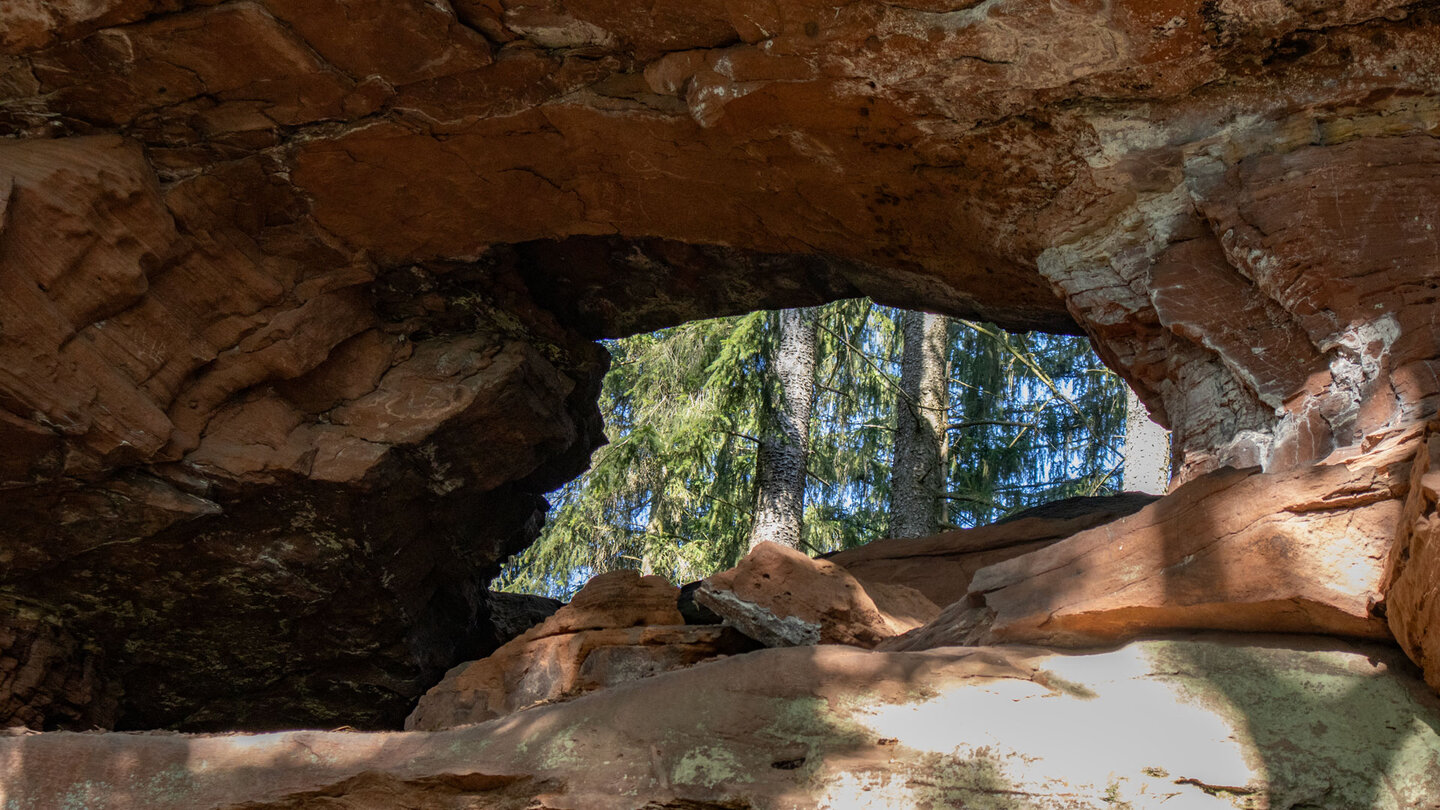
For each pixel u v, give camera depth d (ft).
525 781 13.21
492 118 22.79
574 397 32.63
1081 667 14.35
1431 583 12.25
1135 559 15.53
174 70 21.53
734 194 24.54
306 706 31.71
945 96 20.79
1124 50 19.26
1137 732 13.14
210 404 25.00
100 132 22.74
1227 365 18.69
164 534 25.52
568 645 22.97
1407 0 17.90
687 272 30.07
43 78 21.48
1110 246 21.38
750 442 48.85
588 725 13.91
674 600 23.86
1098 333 21.61
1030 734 13.17
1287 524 14.47
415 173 24.27
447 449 27.99
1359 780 12.45
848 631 20.53
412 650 31.01
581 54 21.52
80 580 26.50
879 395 53.26
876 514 54.39
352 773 13.39
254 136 23.13
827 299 30.86
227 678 30.37
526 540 34.94
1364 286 17.04
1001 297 27.04
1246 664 13.91
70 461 22.82
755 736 13.48
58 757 13.46
